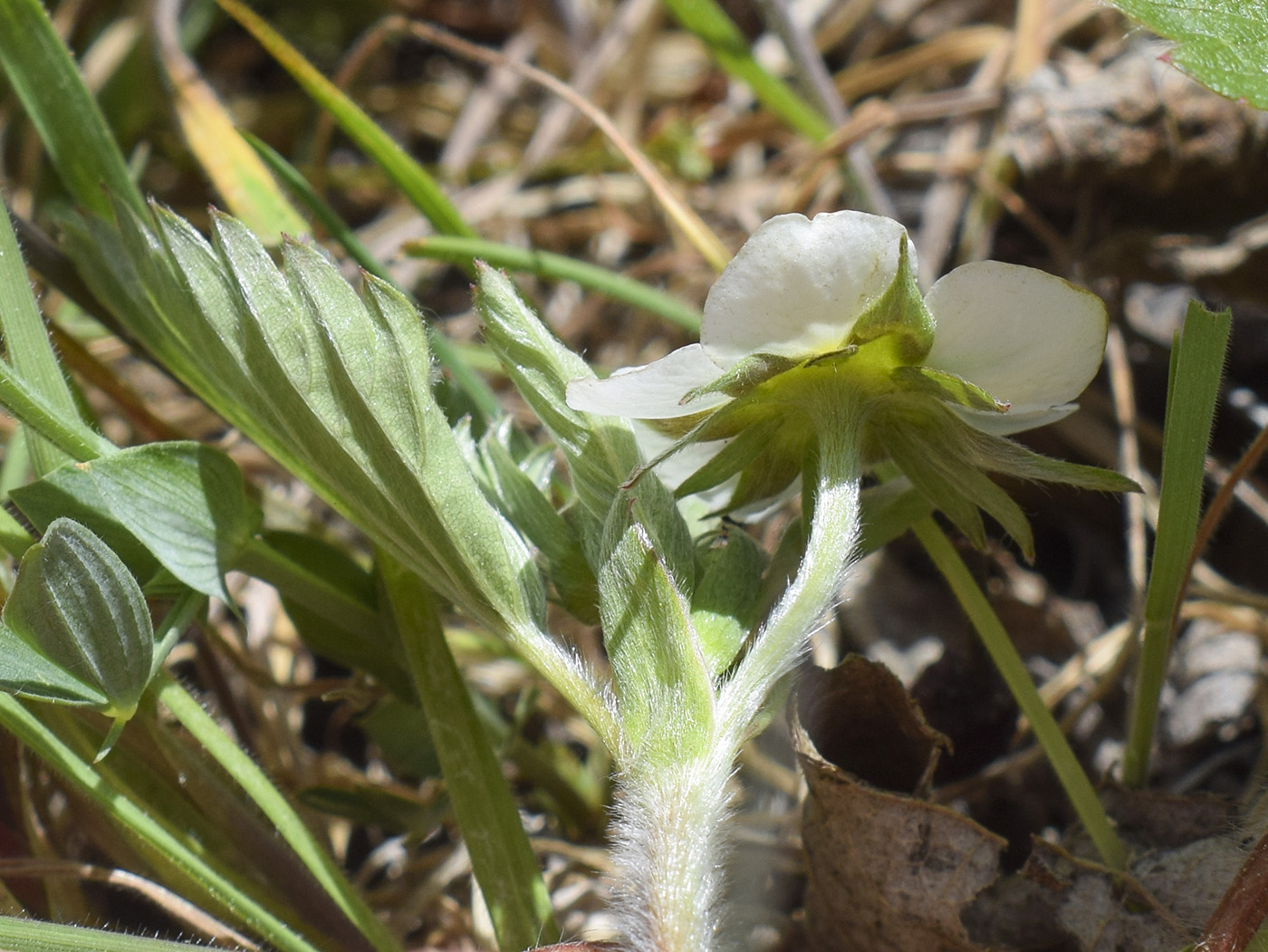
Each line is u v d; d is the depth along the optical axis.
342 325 0.07
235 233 0.07
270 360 0.08
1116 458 0.11
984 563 0.09
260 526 0.08
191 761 0.08
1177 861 0.08
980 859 0.08
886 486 0.08
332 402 0.08
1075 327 0.07
